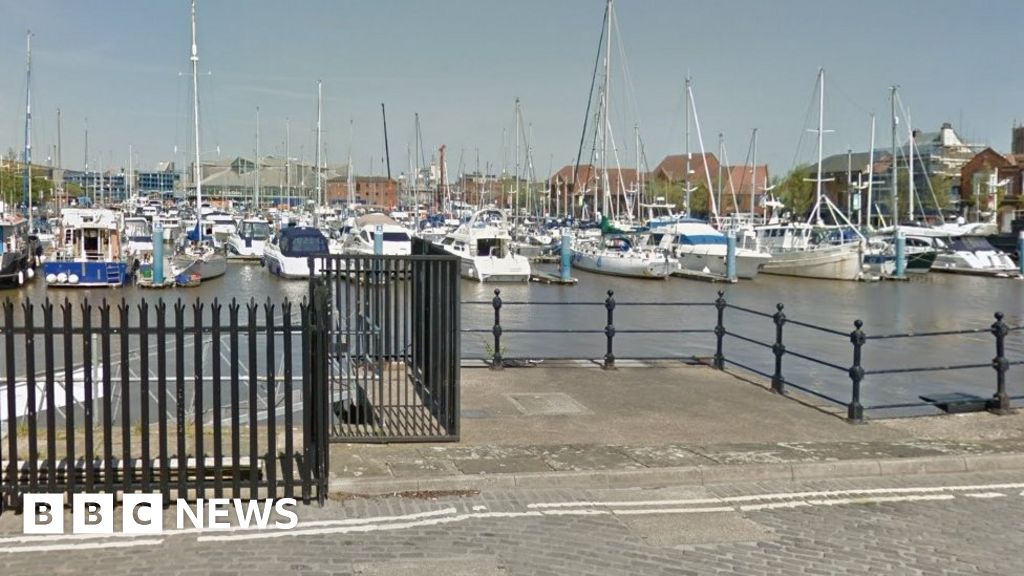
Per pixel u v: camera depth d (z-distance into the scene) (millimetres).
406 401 10172
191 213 88562
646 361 15461
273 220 87312
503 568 6387
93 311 32875
